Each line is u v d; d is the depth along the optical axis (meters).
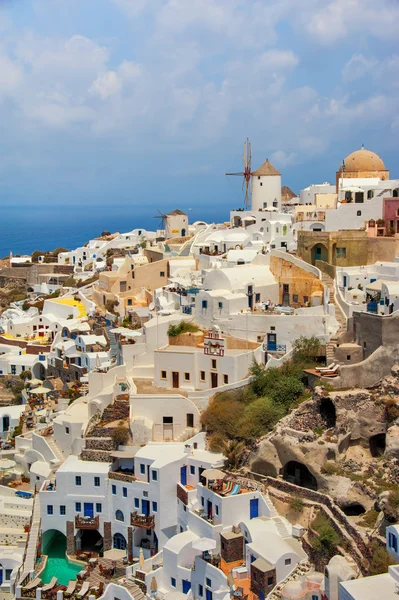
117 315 138.38
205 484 86.12
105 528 92.06
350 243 114.38
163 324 109.56
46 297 173.75
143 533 91.44
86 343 128.12
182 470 89.44
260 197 170.25
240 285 111.00
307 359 97.06
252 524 78.69
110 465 93.25
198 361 101.44
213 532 79.69
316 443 83.69
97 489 92.06
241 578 74.88
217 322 107.69
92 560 88.75
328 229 121.94
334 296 107.81
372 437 86.19
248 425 89.75
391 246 112.81
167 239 182.88
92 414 101.75
